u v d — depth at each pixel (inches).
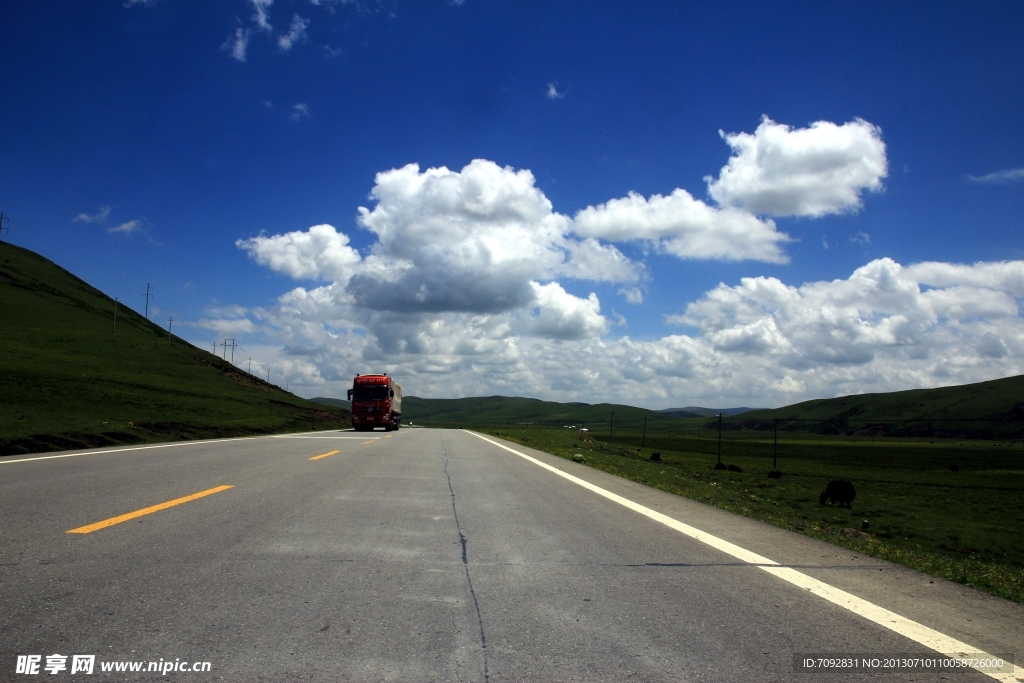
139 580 195.5
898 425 7726.4
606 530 300.7
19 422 966.4
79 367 2524.6
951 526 1254.3
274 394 3644.2
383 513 330.0
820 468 2817.4
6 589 183.2
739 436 7101.4
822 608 186.1
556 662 143.3
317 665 138.7
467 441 1176.8
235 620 163.9
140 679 130.0
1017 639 165.2
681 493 501.0
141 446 814.5
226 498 360.8
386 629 161.0
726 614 178.5
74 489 378.9
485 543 264.8
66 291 4606.3
